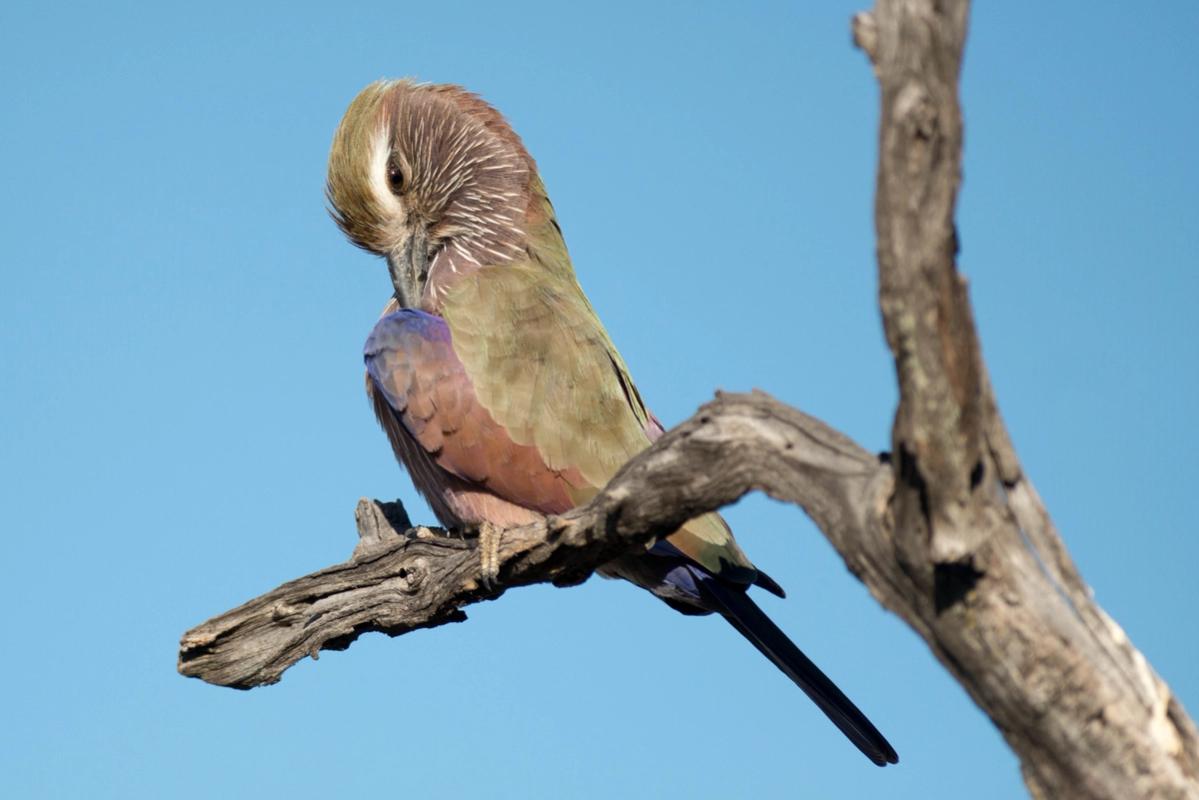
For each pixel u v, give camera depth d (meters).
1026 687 7.37
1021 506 7.38
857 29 6.73
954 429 7.01
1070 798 7.50
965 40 6.54
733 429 8.76
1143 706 7.25
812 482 8.37
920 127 6.55
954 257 6.86
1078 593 7.35
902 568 7.70
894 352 7.02
